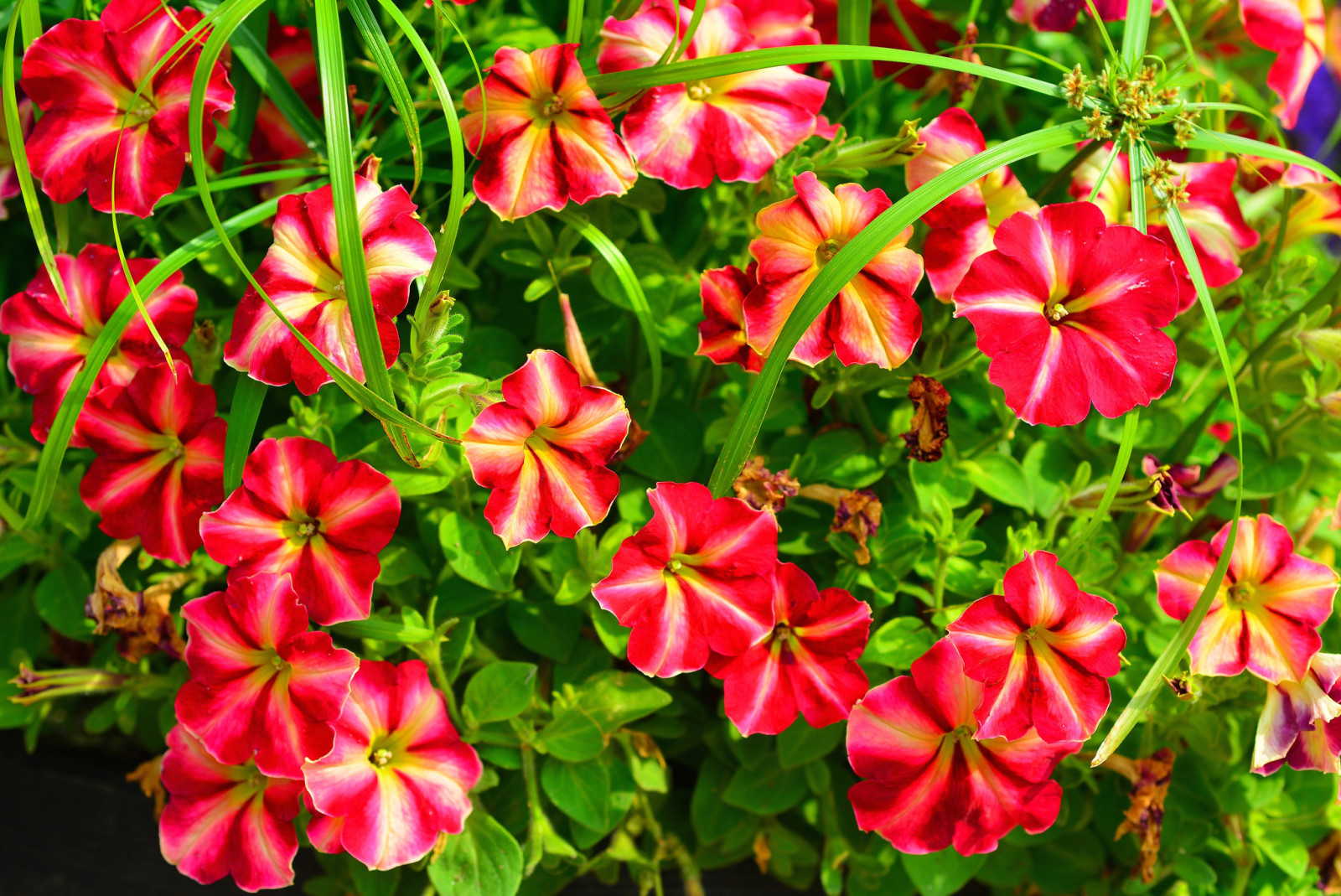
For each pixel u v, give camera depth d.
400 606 0.60
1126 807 0.64
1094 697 0.55
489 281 0.66
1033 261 0.54
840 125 0.59
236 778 0.56
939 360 0.59
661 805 0.66
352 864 0.60
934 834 0.56
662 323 0.61
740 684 0.56
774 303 0.55
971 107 0.70
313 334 0.53
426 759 0.56
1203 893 0.64
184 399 0.55
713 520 0.55
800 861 0.65
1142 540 0.61
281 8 0.62
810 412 0.63
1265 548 0.56
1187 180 0.61
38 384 0.56
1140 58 0.56
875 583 0.60
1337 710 0.56
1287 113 0.67
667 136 0.56
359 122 0.62
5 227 0.67
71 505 0.61
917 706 0.56
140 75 0.56
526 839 0.61
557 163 0.55
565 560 0.59
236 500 0.53
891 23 0.67
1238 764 0.64
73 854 0.67
